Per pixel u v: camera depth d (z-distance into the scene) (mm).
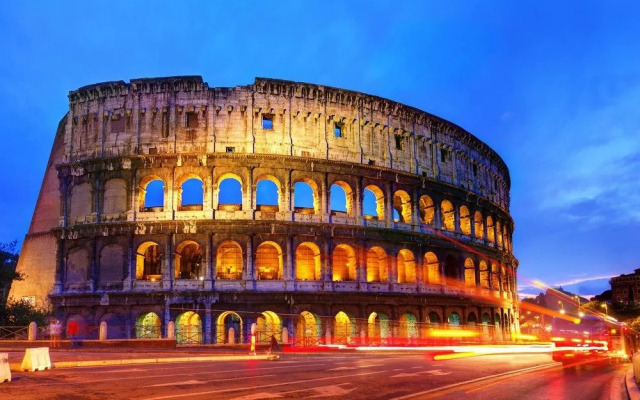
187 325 73438
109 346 60719
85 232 75875
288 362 46906
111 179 77000
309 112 80375
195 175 75938
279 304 74812
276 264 79875
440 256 90812
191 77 77375
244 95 78250
